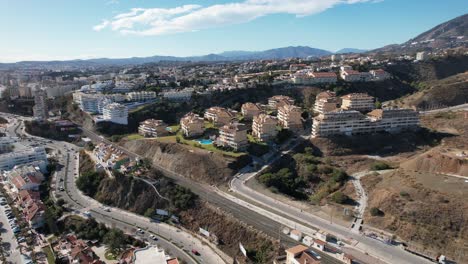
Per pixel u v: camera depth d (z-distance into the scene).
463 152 163.00
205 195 154.12
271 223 127.75
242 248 116.56
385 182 148.88
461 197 120.62
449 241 107.19
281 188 161.75
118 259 120.12
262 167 180.62
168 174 182.25
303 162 179.88
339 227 123.12
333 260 104.88
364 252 108.06
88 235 134.88
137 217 151.00
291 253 99.62
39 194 166.25
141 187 162.62
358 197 143.75
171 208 149.38
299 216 132.62
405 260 103.50
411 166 161.62
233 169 175.38
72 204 161.38
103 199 164.50
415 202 123.31
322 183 164.25
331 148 196.75
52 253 124.50
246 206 142.00
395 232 116.94
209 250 124.00
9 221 146.50
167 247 126.19
